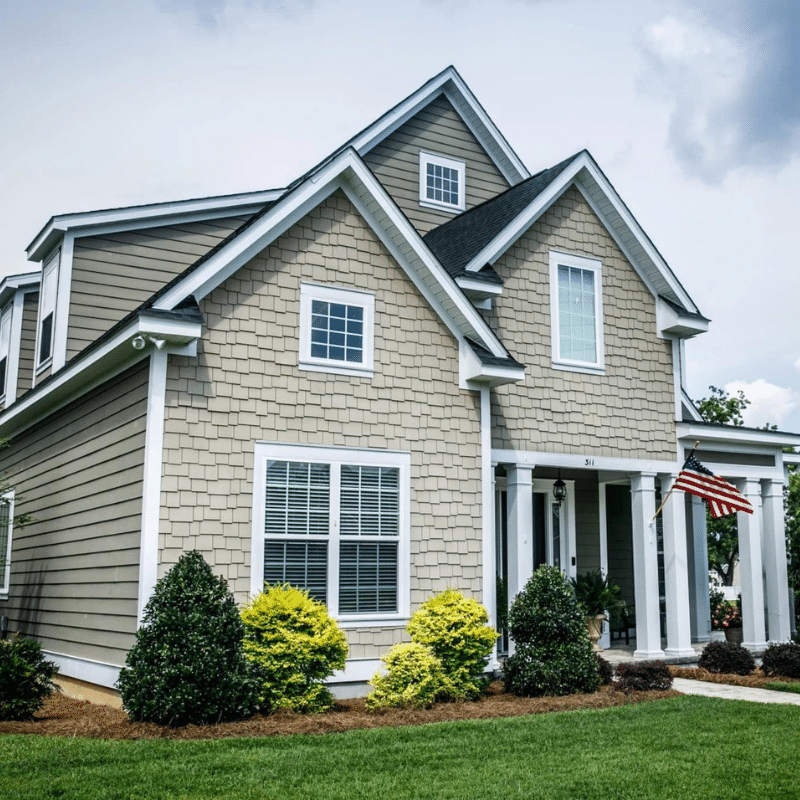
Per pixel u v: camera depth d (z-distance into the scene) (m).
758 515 17.12
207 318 11.13
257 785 7.20
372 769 7.73
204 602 9.64
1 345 18.72
